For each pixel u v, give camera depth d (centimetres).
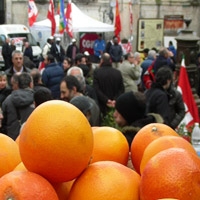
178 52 1300
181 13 3509
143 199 190
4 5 3238
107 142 238
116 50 2498
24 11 3256
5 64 2217
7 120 731
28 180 182
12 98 730
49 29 2350
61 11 2106
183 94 892
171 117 770
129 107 494
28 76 754
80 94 745
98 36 2970
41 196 179
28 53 2356
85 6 3369
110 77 1086
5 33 2641
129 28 3434
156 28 3431
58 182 197
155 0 3459
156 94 736
